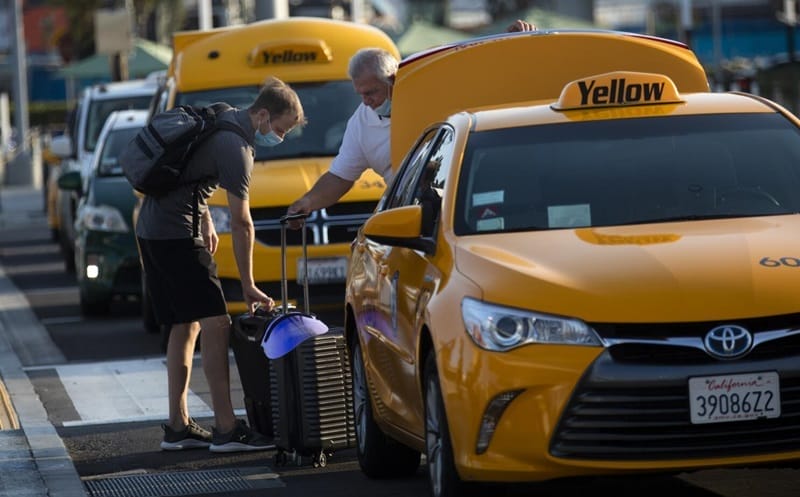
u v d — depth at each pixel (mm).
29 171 77688
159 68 64312
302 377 14750
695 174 12773
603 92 13562
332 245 22578
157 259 15750
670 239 11633
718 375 10578
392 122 16562
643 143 13055
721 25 133875
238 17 97312
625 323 10664
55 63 133875
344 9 86812
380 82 17031
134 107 38750
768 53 133875
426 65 16484
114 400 20016
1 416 18094
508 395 10781
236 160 15375
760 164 12922
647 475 10812
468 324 11047
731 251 11305
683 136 13148
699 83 16844
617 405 10602
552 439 10688
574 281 10969
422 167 13891
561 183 12656
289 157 24359
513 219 12367
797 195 12703
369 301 13875
